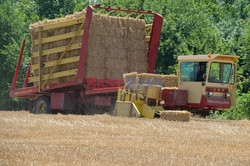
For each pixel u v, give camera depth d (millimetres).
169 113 66812
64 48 85250
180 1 133000
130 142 43531
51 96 88125
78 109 86312
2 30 151125
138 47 86312
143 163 34688
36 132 48688
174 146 42125
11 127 52344
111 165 33938
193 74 73375
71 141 43219
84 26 82375
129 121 61594
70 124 56750
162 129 54406
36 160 34875
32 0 181000
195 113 74938
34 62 89375
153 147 41125
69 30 84750
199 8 142500
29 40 149000
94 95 83938
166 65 124125
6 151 37594
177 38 125250
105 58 83750
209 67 72312
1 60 142125
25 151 37719
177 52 123750
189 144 43719
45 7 175875
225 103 72938
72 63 84750
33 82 90625
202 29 129375
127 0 140875
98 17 83812
